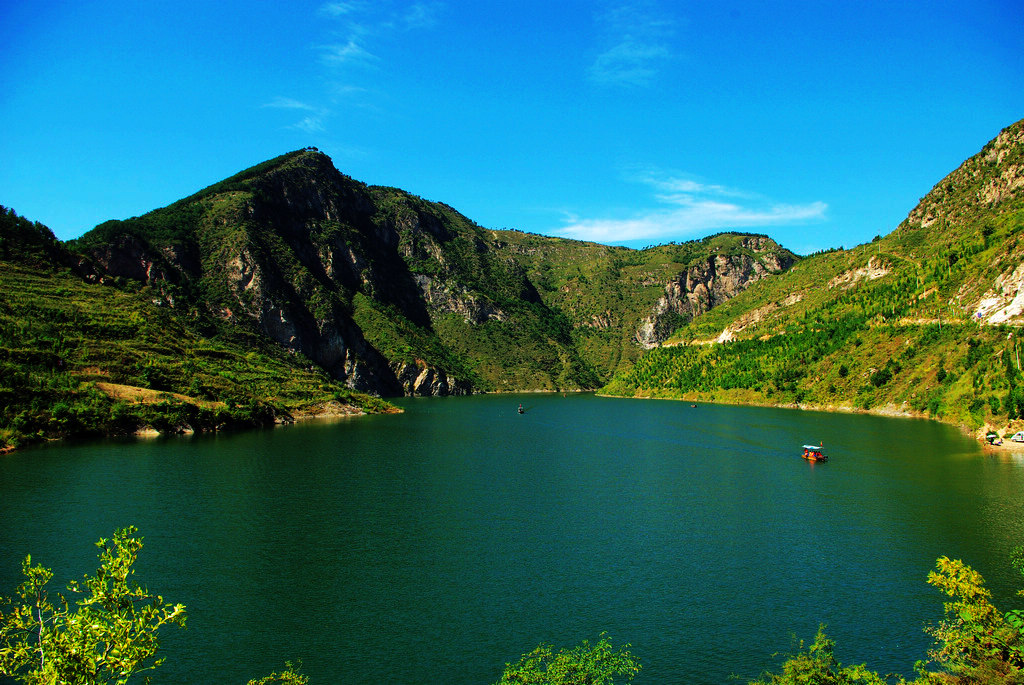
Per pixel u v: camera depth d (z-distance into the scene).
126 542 23.98
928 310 194.62
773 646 39.75
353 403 188.00
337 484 81.69
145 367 136.50
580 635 41.53
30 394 111.50
